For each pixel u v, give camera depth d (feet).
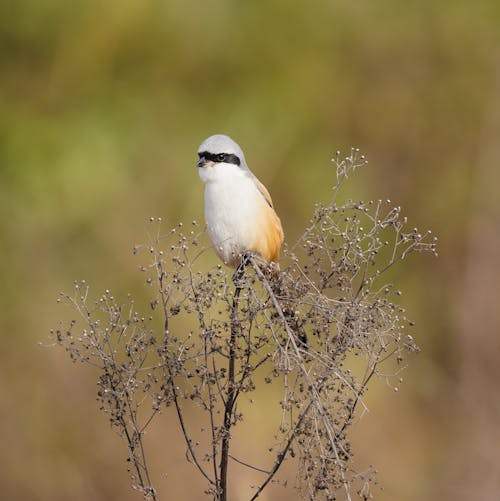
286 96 51.55
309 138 51.49
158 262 19.22
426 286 49.24
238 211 28.02
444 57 54.95
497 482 42.96
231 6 52.44
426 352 47.65
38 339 42.88
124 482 39.34
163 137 49.88
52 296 44.27
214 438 18.79
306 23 53.42
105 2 50.62
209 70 51.93
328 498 17.46
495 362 47.26
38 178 47.42
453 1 55.21
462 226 51.34
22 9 50.29
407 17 54.75
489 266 49.62
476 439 44.45
